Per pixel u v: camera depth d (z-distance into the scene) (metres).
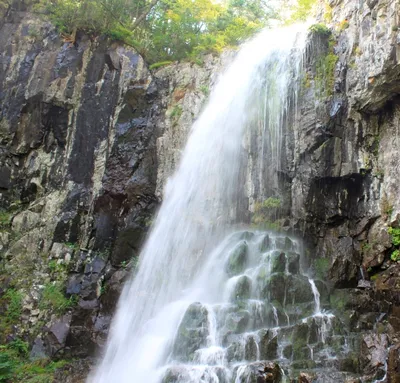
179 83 18.61
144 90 18.27
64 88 18.94
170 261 14.73
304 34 15.56
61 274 15.52
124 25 20.83
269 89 15.63
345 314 11.02
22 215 17.30
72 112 18.83
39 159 18.47
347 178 13.78
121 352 12.41
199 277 13.67
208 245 14.47
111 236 16.23
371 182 13.60
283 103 15.00
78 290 14.84
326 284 12.30
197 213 15.37
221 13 22.48
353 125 13.90
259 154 15.11
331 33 15.20
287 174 14.27
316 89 14.40
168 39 20.64
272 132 15.02
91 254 15.98
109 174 16.84
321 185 13.84
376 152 13.70
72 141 18.27
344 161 13.70
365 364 9.34
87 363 12.46
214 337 10.23
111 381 11.19
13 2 21.12
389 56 12.22
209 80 18.38
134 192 16.38
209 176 15.84
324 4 17.28
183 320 10.83
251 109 15.93
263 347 9.72
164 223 15.90
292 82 14.98
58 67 19.31
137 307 13.78
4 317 14.14
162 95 18.41
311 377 8.76
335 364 9.45
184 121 17.56
